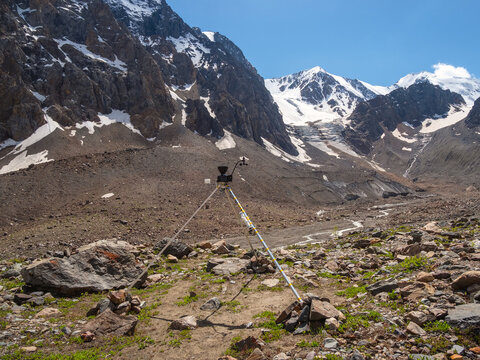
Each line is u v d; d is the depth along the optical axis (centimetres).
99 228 4431
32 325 1032
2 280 1609
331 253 1980
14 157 8419
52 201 6100
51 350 873
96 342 916
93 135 10356
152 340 911
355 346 746
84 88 11325
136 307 1175
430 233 2023
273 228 5412
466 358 630
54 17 13400
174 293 1405
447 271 1049
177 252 2267
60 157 8600
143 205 5844
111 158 8362
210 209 6188
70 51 12469
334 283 1291
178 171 8294
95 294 1393
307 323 872
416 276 1104
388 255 1625
